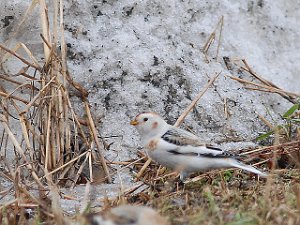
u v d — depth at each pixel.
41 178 11.59
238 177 11.70
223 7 14.82
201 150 11.05
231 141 13.43
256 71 14.58
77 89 12.98
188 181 11.45
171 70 13.77
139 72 13.60
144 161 12.68
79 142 12.68
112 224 7.99
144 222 7.94
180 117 12.88
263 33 15.02
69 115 12.62
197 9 14.59
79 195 11.45
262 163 12.35
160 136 11.23
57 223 9.38
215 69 14.16
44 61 12.99
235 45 14.64
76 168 12.39
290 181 11.27
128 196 10.98
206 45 14.30
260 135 13.45
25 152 12.35
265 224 9.17
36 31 13.49
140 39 13.92
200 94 13.09
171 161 11.15
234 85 14.09
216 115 13.65
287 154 12.41
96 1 14.03
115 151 12.86
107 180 12.23
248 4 15.06
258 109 13.99
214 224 9.21
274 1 15.34
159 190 11.24
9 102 12.88
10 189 11.12
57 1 12.68
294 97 14.30
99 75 13.45
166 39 14.10
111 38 13.80
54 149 12.18
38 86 13.02
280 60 14.91
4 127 11.74
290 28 15.20
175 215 9.72
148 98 13.49
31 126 12.15
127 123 13.27
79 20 13.83
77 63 13.50
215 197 10.52
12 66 13.22
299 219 9.15
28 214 10.35
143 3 14.23
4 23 13.54
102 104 13.31
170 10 14.37
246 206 9.88
